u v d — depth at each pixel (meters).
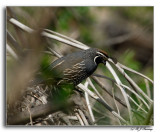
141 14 21.27
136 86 10.41
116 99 11.20
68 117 9.43
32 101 9.67
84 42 17.89
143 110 10.16
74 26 18.20
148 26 21.11
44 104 9.04
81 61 10.91
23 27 9.43
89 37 18.22
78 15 18.09
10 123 8.69
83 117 9.34
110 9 21.25
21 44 9.17
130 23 21.53
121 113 11.45
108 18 21.27
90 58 11.05
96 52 10.99
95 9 20.77
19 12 10.89
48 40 10.93
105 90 11.21
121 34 21.38
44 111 8.91
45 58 5.14
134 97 12.05
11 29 10.73
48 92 9.99
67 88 9.78
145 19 21.27
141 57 21.25
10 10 10.48
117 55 13.34
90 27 19.02
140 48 21.41
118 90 12.27
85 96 10.00
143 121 9.80
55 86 9.97
